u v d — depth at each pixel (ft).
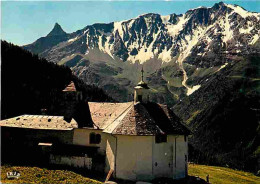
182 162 189.88
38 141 198.70
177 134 184.34
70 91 221.46
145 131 169.58
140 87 198.70
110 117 199.52
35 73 449.48
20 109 330.34
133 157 167.73
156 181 168.55
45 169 170.81
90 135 195.31
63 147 194.18
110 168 175.73
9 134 202.59
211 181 202.69
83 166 182.50
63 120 203.21
